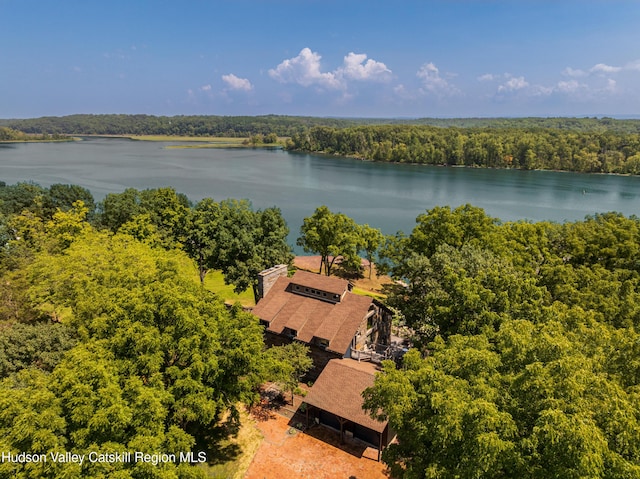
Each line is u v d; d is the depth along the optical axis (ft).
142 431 60.90
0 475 49.55
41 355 80.33
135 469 56.34
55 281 117.60
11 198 253.85
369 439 94.73
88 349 70.90
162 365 79.41
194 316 77.71
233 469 85.05
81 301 94.02
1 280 122.93
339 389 97.09
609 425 49.16
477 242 149.18
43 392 56.80
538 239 156.46
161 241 170.91
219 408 87.40
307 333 117.91
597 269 123.44
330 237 208.85
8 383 67.21
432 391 61.11
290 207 393.70
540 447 50.47
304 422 101.30
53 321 124.77
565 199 428.15
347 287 127.75
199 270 181.68
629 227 154.92
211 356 76.84
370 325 131.44
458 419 52.70
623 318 97.30
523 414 53.98
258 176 590.55
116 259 123.24
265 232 172.14
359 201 425.69
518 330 69.05
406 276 136.26
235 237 163.12
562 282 115.24
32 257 149.69
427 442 61.62
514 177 592.60
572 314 82.33
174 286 84.33
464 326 95.81
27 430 52.65
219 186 492.54
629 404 50.90
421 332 115.85
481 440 48.60
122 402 61.11
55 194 267.80
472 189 495.00
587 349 67.56
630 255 140.05
